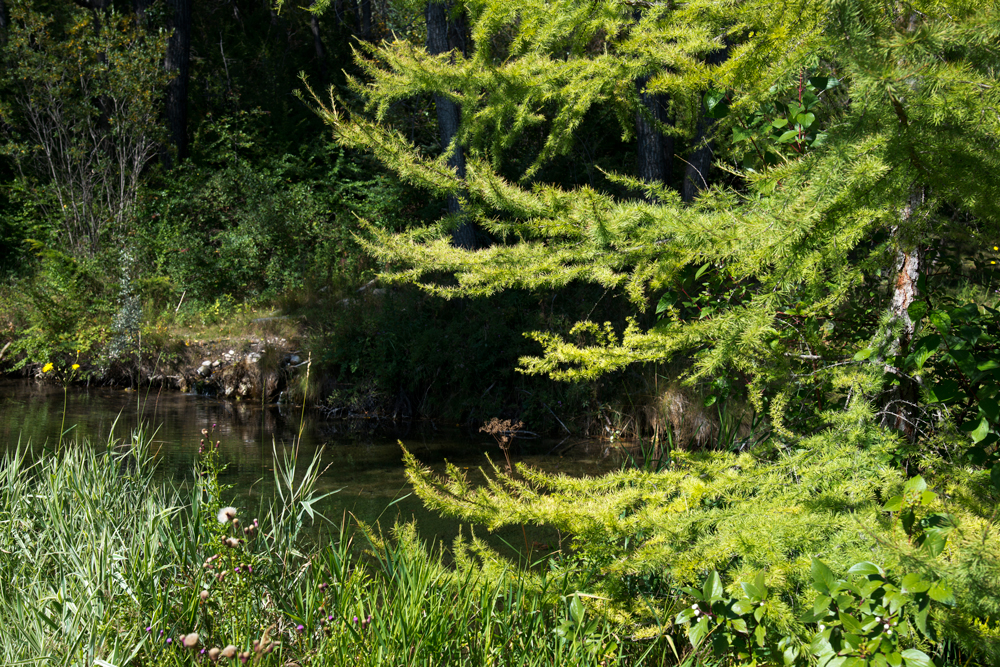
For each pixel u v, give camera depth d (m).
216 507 2.69
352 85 2.53
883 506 1.96
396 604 2.54
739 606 2.01
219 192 13.59
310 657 2.34
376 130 2.16
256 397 9.66
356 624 2.47
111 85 12.91
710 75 2.11
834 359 2.60
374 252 2.27
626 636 2.61
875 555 1.91
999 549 1.75
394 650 2.33
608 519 2.17
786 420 2.87
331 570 2.98
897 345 2.32
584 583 2.66
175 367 10.23
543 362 2.48
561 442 7.93
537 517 2.21
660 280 2.42
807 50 1.68
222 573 2.41
